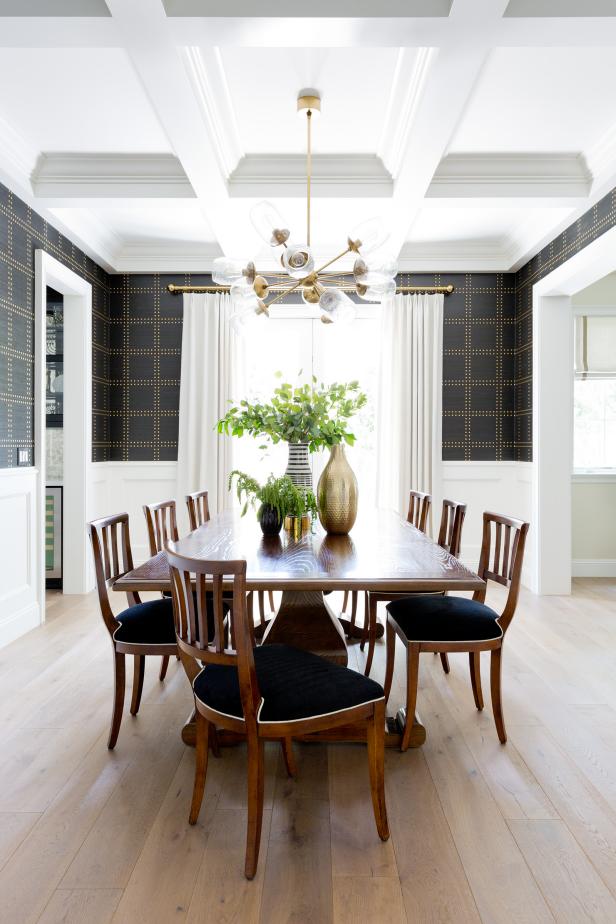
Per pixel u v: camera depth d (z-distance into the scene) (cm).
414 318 545
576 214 411
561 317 488
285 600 282
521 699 283
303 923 148
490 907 154
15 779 214
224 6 221
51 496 503
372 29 230
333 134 347
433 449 541
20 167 362
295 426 295
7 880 163
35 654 343
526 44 240
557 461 489
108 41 238
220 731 238
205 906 154
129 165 378
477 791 206
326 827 186
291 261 267
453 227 487
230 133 340
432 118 292
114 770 220
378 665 330
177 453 555
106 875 165
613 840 181
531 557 503
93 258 509
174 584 187
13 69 282
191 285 555
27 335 396
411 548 249
